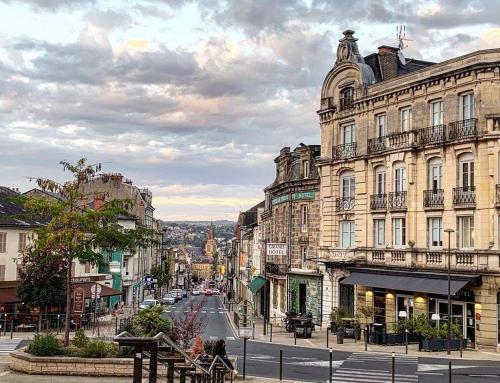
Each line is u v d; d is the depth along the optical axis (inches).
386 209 1473.9
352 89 1649.9
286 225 2025.1
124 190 3056.1
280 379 797.2
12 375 710.5
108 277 2343.8
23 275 1525.6
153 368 306.5
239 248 3946.9
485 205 1226.6
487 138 1224.8
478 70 1246.9
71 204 952.3
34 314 1465.3
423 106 1391.5
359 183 1584.6
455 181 1296.8
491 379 834.2
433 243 1352.1
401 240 1435.8
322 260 1694.1
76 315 1492.4
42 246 920.3
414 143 1395.2
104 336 1154.7
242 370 885.8
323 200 1731.1
